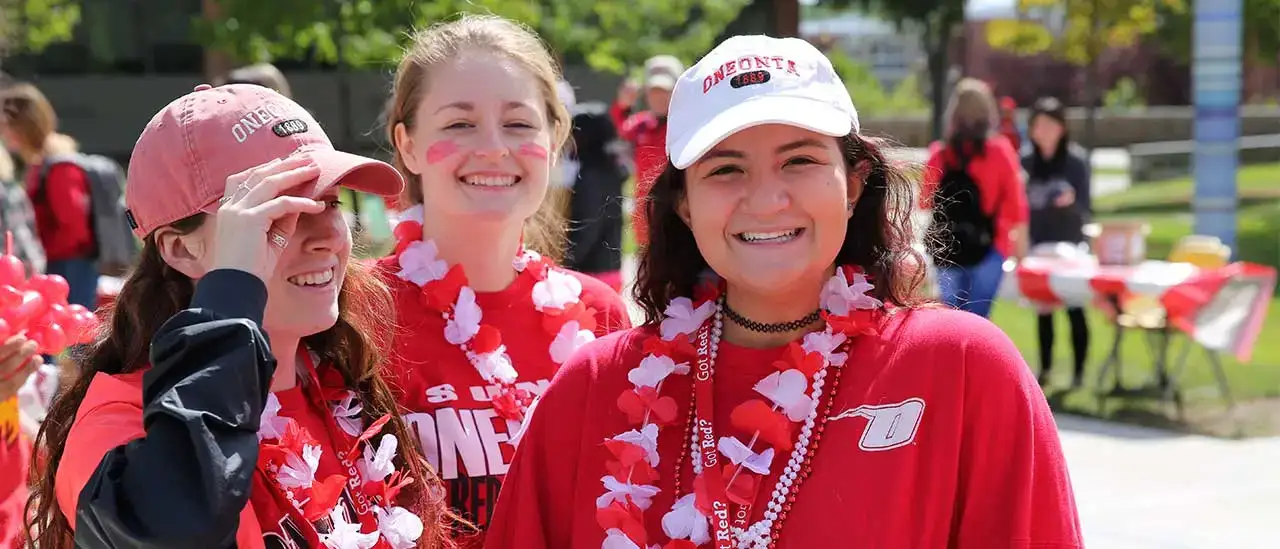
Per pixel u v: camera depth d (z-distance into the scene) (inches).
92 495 68.6
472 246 114.6
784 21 1002.1
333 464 89.0
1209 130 423.8
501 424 109.0
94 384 79.0
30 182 293.4
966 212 287.3
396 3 599.5
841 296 84.7
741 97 81.7
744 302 87.4
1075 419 295.3
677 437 85.4
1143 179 1051.3
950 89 1306.6
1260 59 981.2
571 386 90.2
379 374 97.7
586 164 253.4
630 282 112.1
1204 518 221.3
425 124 114.1
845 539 77.7
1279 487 238.2
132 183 81.4
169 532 65.4
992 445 78.4
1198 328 292.7
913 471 78.7
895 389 80.4
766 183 81.7
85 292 297.0
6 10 693.9
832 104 82.4
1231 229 426.6
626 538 81.4
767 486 81.1
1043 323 335.0
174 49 969.5
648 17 706.2
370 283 100.0
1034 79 1704.0
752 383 85.6
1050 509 77.1
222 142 78.5
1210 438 275.3
